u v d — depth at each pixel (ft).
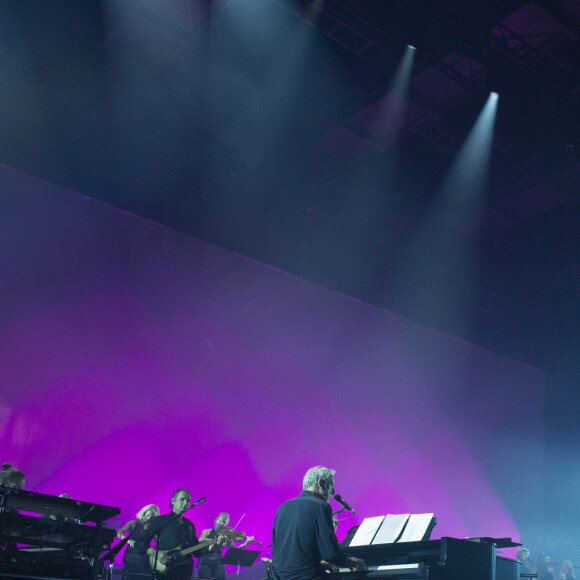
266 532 36.70
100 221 33.81
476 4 30.09
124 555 24.23
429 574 14.74
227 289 37.47
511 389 49.49
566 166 37.01
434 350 45.88
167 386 34.81
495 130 36.22
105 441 32.58
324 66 34.37
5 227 31.09
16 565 13.41
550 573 37.01
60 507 14.47
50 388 31.37
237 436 36.65
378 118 35.55
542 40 31.30
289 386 39.06
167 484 34.06
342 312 41.93
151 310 34.81
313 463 39.09
